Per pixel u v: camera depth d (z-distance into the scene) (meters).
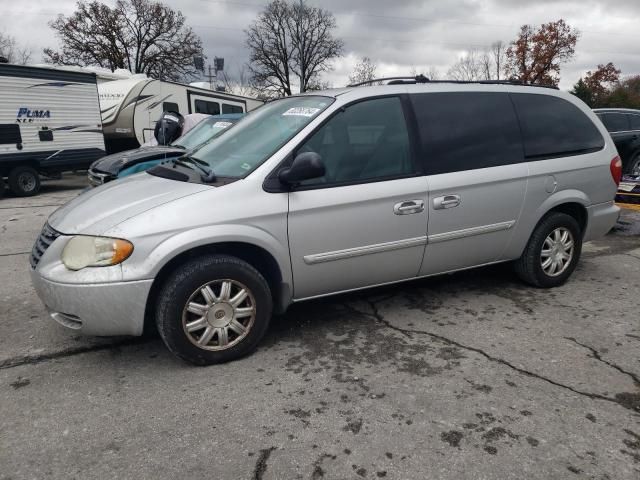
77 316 2.93
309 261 3.32
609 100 49.94
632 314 3.91
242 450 2.41
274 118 3.75
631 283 4.62
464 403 2.75
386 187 3.47
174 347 3.08
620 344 3.41
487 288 4.52
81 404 2.82
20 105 12.12
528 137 4.13
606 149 4.55
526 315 3.92
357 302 4.24
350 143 3.46
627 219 7.33
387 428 2.55
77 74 13.21
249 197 3.11
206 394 2.89
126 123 14.43
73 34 34.72
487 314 3.95
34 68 12.28
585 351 3.32
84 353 3.44
